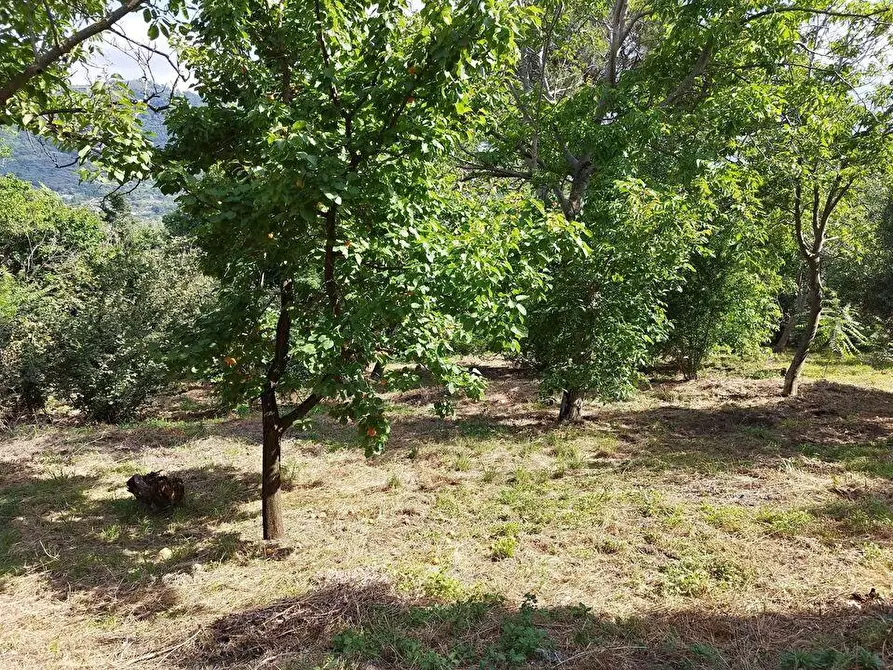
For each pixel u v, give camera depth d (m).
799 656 2.94
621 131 8.41
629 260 7.82
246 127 4.64
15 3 3.18
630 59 12.27
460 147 8.73
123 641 3.48
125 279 10.44
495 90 4.80
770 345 20.50
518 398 11.69
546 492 6.02
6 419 9.79
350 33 4.12
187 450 7.98
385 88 3.73
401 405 11.17
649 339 8.60
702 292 12.67
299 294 4.81
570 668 3.03
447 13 3.33
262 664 3.11
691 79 9.29
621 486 6.13
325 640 3.35
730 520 5.05
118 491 6.38
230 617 3.67
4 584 4.25
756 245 12.49
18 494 6.21
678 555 4.45
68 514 5.68
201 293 11.64
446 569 4.32
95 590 4.17
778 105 9.03
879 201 16.94
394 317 3.95
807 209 11.78
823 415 9.71
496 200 5.36
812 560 4.29
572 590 3.99
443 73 3.53
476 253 4.10
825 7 9.45
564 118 9.27
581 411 9.84
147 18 3.76
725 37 8.91
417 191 4.37
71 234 18.62
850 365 15.94
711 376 14.43
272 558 4.67
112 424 9.94
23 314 9.66
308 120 3.90
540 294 4.97
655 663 3.09
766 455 7.23
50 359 9.47
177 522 5.51
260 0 4.32
